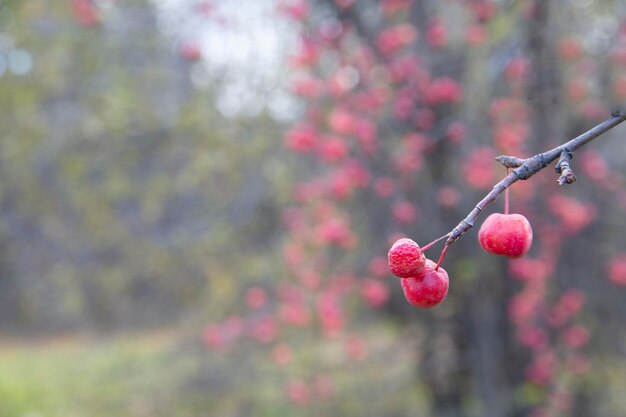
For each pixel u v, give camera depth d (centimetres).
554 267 409
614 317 457
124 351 704
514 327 439
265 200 495
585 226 411
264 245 500
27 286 780
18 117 463
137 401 609
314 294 415
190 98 461
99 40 450
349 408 523
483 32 368
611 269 405
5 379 750
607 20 394
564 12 368
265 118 463
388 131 393
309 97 395
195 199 530
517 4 355
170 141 473
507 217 124
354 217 429
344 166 390
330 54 405
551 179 370
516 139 351
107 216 509
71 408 627
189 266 534
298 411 516
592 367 452
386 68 380
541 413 430
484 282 415
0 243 631
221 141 465
